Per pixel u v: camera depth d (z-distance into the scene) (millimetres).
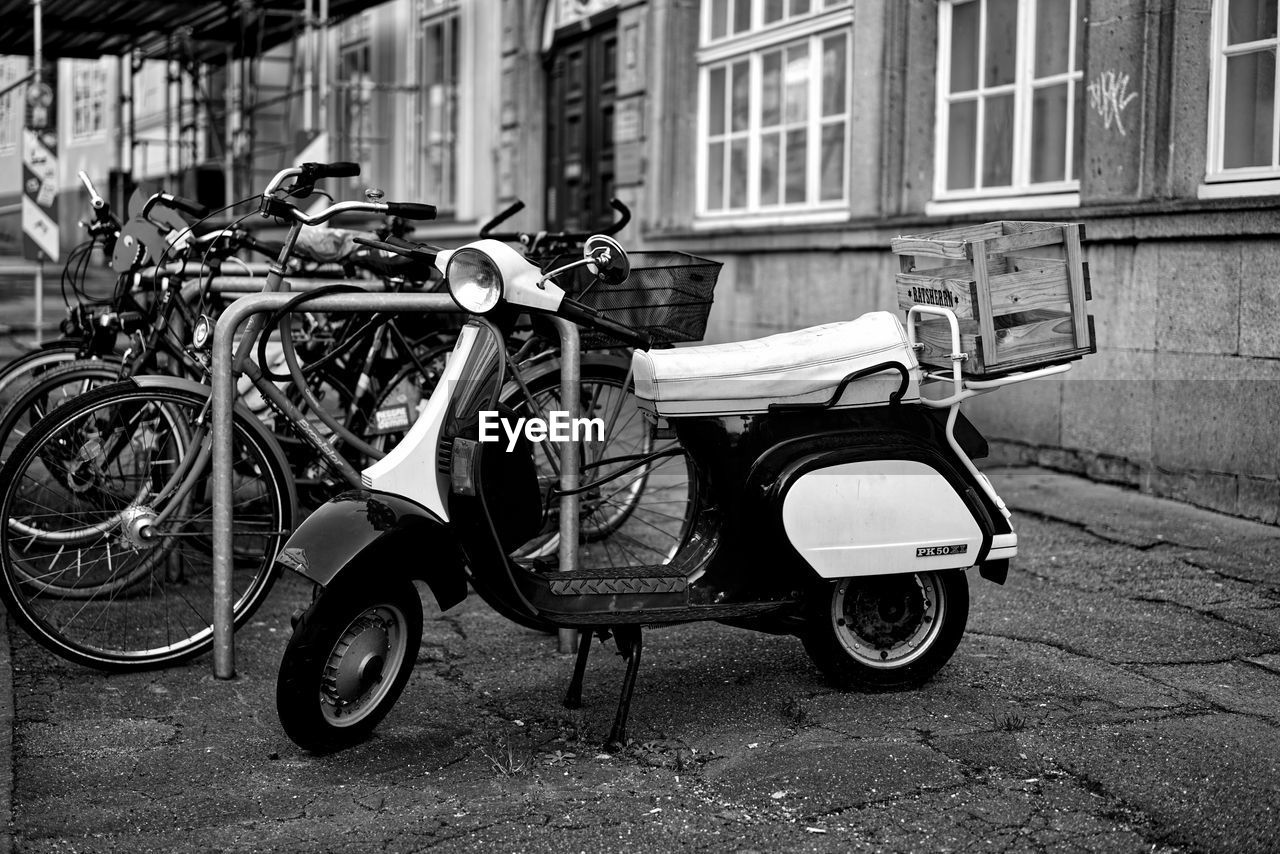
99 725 3715
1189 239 6113
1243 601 4777
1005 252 3709
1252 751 3375
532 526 3619
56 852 2949
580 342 4066
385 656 3555
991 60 7551
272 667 4203
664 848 2932
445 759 3475
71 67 22031
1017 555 5461
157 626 4457
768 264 9258
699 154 10523
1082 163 6719
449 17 14367
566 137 12570
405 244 4035
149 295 5234
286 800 3227
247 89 16266
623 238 11289
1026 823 3010
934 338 3838
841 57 8859
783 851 2904
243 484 4555
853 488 3691
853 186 8398
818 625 3785
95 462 4270
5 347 11242
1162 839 2926
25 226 11188
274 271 4254
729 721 3686
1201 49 6156
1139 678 3996
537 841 2980
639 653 3598
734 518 3768
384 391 4988
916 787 3203
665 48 10508
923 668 3900
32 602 4504
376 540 3395
